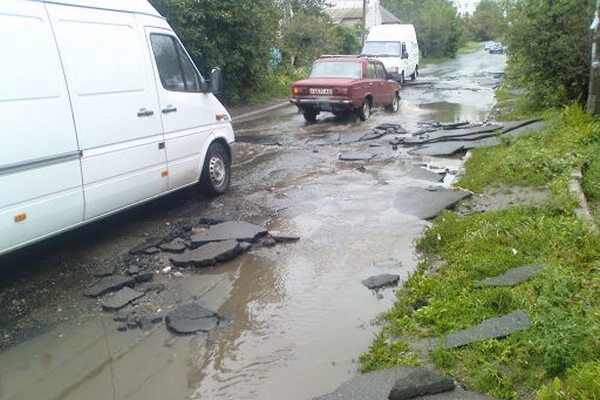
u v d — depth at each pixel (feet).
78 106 18.02
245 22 63.72
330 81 48.67
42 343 14.37
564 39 42.37
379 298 15.99
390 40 85.92
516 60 47.42
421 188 26.66
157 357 13.58
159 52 22.65
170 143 22.75
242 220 23.30
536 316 12.82
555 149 28.78
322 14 112.98
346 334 14.14
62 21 17.72
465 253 17.69
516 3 45.80
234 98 65.57
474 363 11.74
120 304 16.06
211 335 14.43
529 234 17.98
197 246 20.22
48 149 16.89
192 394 12.12
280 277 17.71
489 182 26.21
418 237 20.34
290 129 48.11
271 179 30.32
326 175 30.71
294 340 13.98
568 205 20.53
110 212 20.13
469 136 37.93
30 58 16.42
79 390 12.43
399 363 12.34
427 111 56.44
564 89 44.21
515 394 10.69
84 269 18.61
